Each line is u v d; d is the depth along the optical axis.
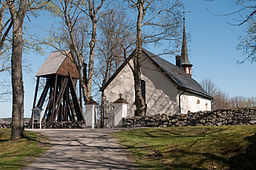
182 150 9.66
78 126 23.62
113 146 11.85
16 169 7.78
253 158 7.14
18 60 14.52
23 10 14.81
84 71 25.48
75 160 9.02
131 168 7.93
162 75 25.75
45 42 16.64
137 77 21.48
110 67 34.31
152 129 16.94
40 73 27.55
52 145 12.11
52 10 16.50
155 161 8.84
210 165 7.80
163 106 25.34
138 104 21.34
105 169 7.79
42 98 27.45
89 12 24.58
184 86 25.67
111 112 27.17
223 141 9.38
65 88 28.30
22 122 14.60
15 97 14.44
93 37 25.11
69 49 29.59
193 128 16.12
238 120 17.17
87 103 22.47
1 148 12.66
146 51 28.31
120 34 31.69
